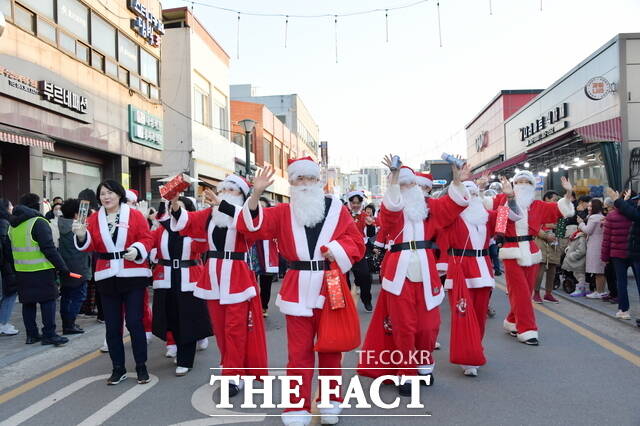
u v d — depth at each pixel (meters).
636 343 5.89
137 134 15.62
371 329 4.70
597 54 17.00
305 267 3.82
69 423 3.93
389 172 4.38
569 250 8.89
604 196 13.73
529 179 6.31
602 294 8.47
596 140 13.43
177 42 19.89
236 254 4.50
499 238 6.59
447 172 28.28
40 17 11.21
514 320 6.48
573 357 5.39
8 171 10.95
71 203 6.92
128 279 4.81
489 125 34.19
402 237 4.54
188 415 4.05
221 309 4.56
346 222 3.96
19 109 10.44
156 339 6.80
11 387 4.82
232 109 29.38
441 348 5.98
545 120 22.34
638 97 15.38
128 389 4.70
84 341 6.67
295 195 3.88
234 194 4.76
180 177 4.56
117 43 14.80
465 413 3.98
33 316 6.48
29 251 6.22
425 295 4.47
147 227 5.01
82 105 12.58
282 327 7.11
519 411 3.99
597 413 3.90
